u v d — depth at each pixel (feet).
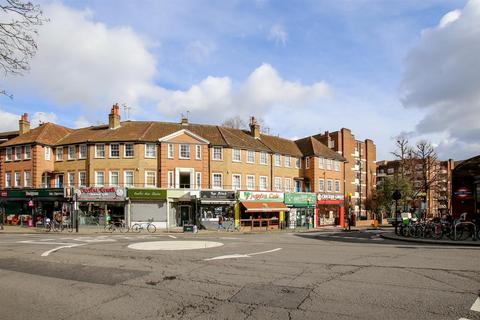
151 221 123.44
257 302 23.39
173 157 129.39
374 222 151.02
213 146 136.87
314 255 42.96
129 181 126.62
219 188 135.13
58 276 32.40
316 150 169.68
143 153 127.34
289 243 60.34
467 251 45.88
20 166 135.74
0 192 132.46
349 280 28.76
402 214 82.74
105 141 127.44
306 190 167.32
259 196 138.10
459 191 79.82
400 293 24.81
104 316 21.49
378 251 46.55
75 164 131.85
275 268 34.24
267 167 152.56
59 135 144.15
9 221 131.34
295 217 150.61
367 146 225.97
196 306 22.97
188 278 30.45
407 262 36.73
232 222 127.13
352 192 206.28
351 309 21.68
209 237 81.15
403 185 189.26
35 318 21.40
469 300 23.15
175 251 48.49
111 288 27.76
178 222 128.16
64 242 64.80
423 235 69.77
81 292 26.81
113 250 50.31
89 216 123.13
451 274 30.55
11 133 158.10
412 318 20.12
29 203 127.34
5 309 23.18
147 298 24.93
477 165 77.20
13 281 30.81
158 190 123.13
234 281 29.09
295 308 22.04
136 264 37.58
